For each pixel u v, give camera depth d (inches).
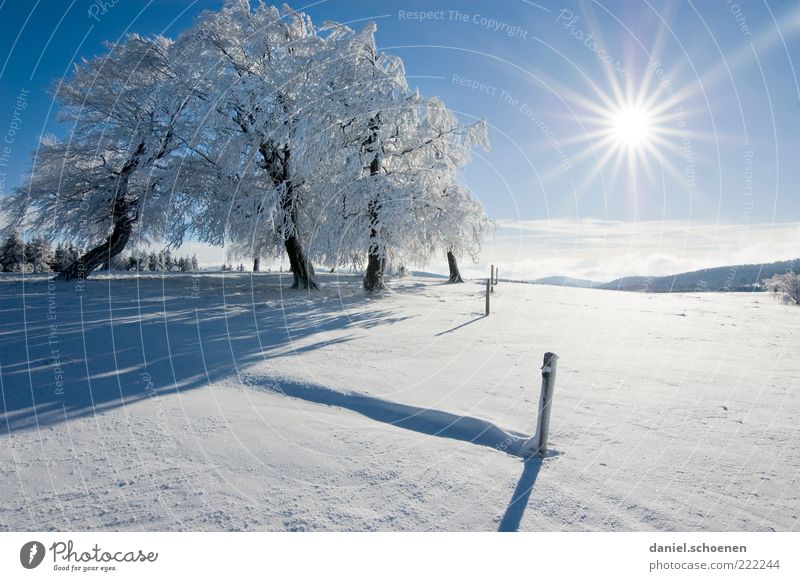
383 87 597.3
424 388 199.6
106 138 684.1
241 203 624.1
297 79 595.2
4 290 573.3
